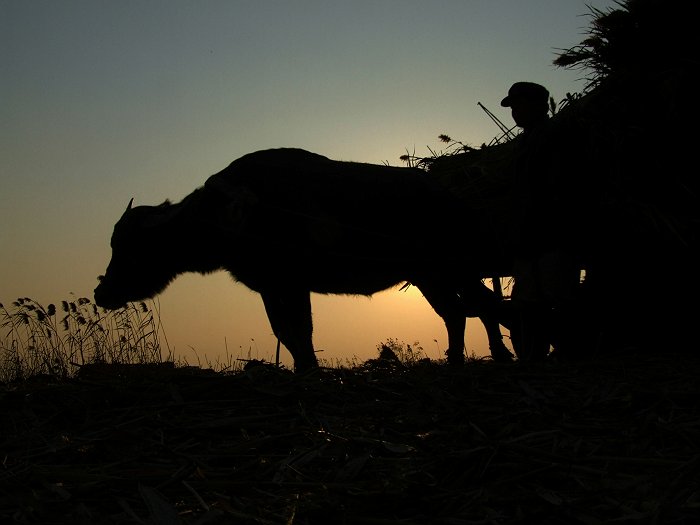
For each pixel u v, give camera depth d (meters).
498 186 6.55
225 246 7.11
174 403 4.27
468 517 2.84
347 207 6.69
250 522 2.77
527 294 5.95
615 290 6.03
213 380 4.58
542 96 6.09
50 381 5.06
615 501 2.91
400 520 2.80
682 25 5.61
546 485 3.13
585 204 5.76
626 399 4.16
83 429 4.01
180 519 2.80
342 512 2.86
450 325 6.77
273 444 3.69
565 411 4.14
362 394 4.56
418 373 5.07
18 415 4.26
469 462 3.35
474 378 4.80
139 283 7.67
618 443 3.57
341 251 6.73
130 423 3.99
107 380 4.84
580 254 5.98
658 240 5.57
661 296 5.90
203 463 3.43
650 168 5.55
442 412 4.18
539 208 5.82
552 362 5.45
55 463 3.58
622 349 5.88
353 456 3.48
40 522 2.81
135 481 3.21
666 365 5.21
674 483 2.96
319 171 6.86
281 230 6.80
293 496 3.05
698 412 4.02
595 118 5.68
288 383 4.61
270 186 6.83
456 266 6.70
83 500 3.04
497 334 6.95
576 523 2.75
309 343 6.87
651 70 5.67
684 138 5.49
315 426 3.91
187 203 7.21
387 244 6.68
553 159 5.79
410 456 3.50
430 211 6.65
